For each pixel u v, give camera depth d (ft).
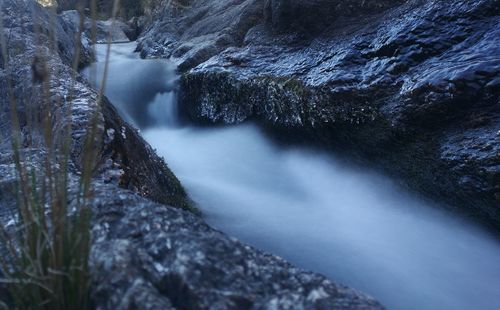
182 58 43.09
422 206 17.83
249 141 27.58
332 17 29.73
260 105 27.30
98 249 6.02
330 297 5.59
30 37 22.24
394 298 13.16
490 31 18.94
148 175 14.78
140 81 38.17
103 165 12.16
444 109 17.03
